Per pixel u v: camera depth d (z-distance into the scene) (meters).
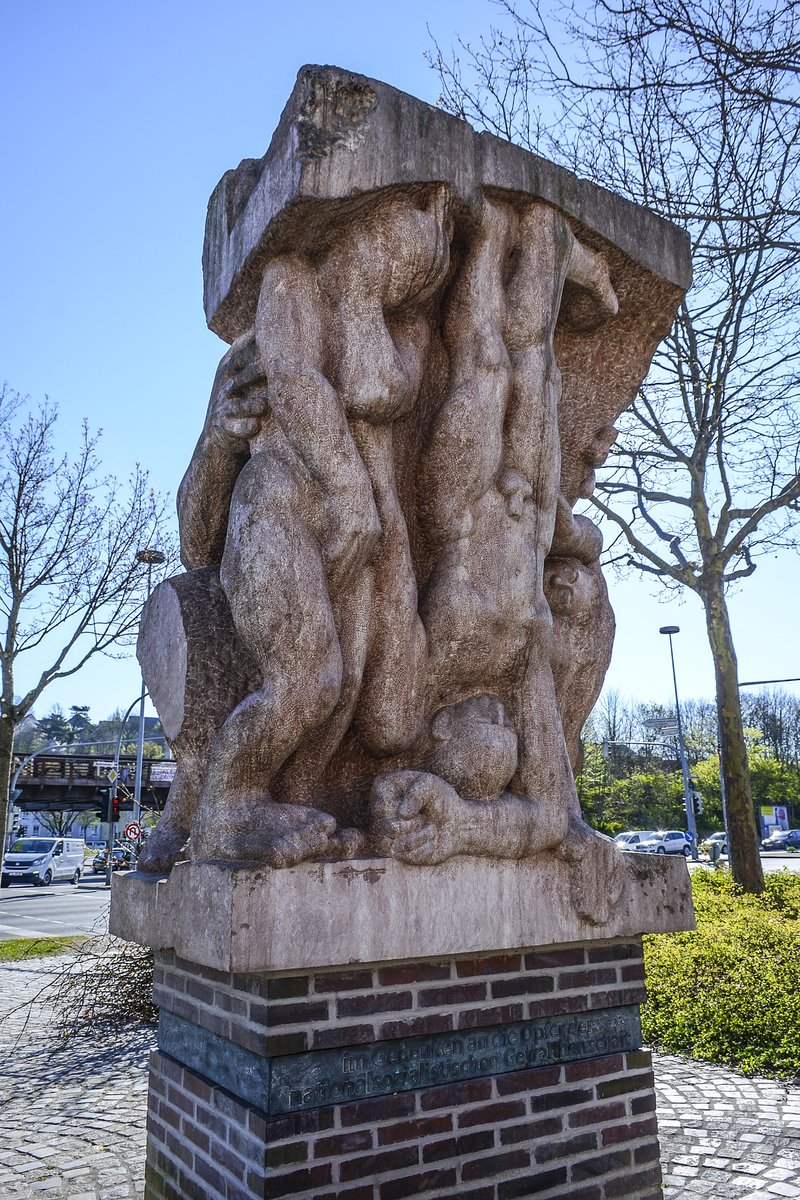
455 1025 2.65
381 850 2.55
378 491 2.88
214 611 3.10
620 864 3.01
